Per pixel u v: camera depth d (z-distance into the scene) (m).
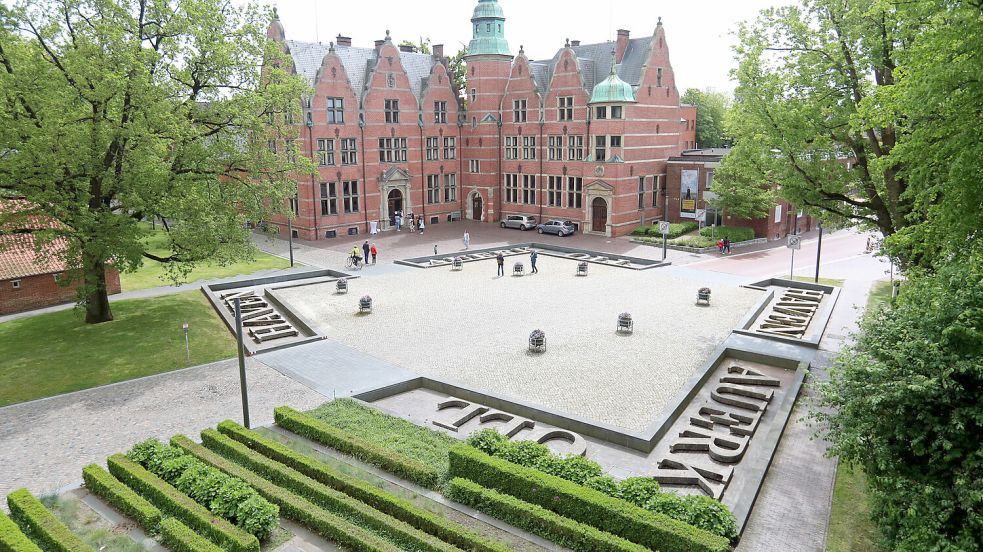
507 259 43.91
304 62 49.81
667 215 55.12
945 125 14.90
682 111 75.44
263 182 29.36
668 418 18.20
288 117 31.16
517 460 14.77
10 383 21.44
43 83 22.97
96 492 14.56
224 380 21.83
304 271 39.16
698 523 12.34
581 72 52.34
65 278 26.03
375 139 53.94
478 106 59.53
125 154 24.77
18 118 23.12
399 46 69.31
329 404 19.20
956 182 14.41
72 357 23.86
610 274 38.72
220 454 16.19
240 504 12.95
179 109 26.06
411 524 13.05
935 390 10.45
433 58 60.75
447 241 50.12
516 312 30.11
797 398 20.09
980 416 10.07
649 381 21.36
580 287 35.28
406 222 57.72
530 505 13.12
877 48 21.89
